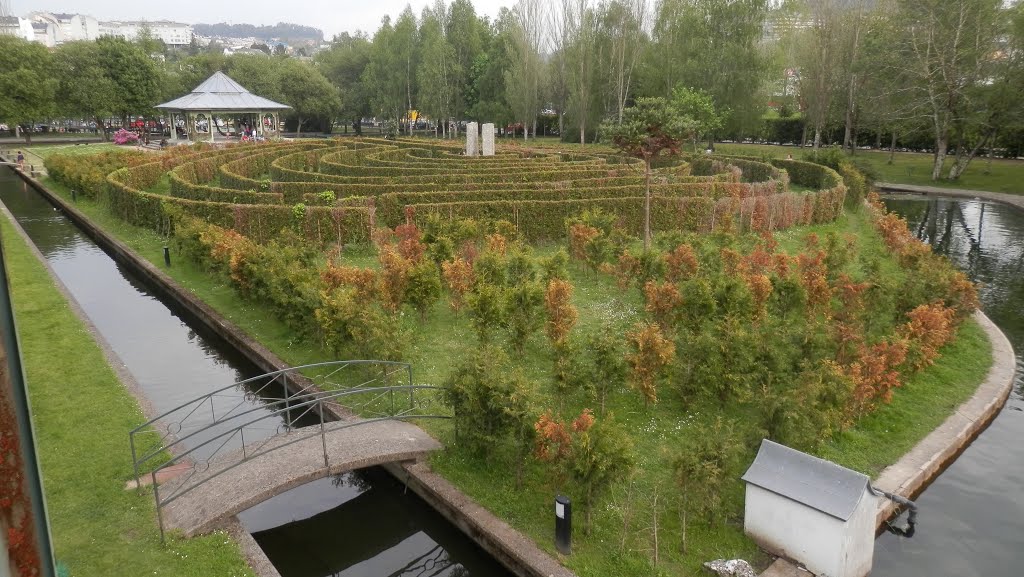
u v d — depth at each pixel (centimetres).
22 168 5831
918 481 1327
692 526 1148
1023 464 1446
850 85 6147
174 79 8950
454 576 1219
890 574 1127
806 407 1286
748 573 1025
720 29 6469
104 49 7744
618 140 2647
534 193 3266
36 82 7125
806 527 1039
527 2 7694
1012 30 4875
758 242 2606
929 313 1758
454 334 1988
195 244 2619
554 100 8894
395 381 1673
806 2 7481
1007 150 6431
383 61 8775
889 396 1514
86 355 1805
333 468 1262
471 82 9012
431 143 6362
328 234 2891
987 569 1144
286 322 1980
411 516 1332
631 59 6988
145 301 2580
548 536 1117
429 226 2684
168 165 4862
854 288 1916
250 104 7406
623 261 2259
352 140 6719
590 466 1086
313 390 1642
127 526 1125
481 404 1282
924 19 5084
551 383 1653
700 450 1117
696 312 1809
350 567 1231
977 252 3362
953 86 5119
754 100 6431
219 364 2006
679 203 3147
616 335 1689
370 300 2005
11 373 295
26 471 299
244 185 3788
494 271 2164
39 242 3481
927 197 5028
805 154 5125
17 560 288
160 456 1339
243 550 1083
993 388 1684
